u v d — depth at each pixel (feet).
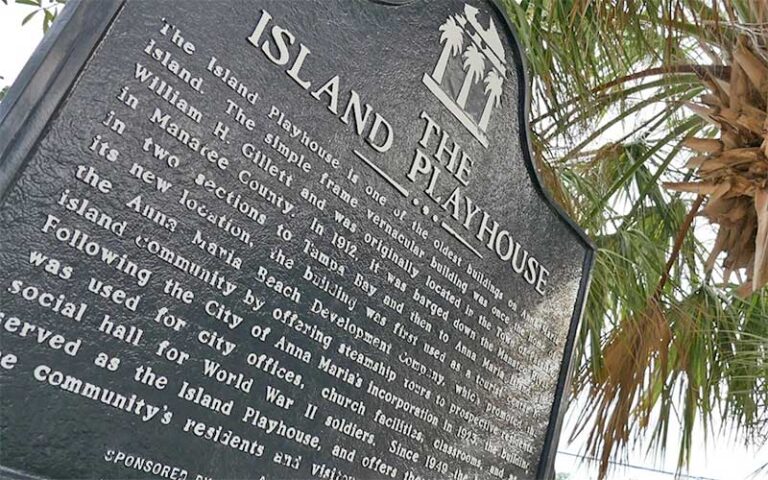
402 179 5.64
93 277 3.64
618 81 9.42
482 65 6.73
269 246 4.51
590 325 9.71
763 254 7.16
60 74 3.70
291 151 4.78
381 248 5.32
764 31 7.39
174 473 3.78
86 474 3.43
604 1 8.53
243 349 4.23
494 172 6.67
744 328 10.63
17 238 3.42
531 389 6.58
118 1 4.01
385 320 5.22
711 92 7.88
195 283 4.07
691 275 10.69
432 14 6.29
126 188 3.85
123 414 3.63
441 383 5.61
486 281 6.31
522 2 9.28
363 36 5.56
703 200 9.32
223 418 4.06
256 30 4.71
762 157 7.32
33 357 3.35
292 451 4.40
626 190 11.35
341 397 4.77
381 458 4.98
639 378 9.25
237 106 4.50
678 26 8.87
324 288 4.81
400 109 5.74
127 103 3.95
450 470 5.55
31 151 3.53
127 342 3.70
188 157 4.17
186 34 4.31
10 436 3.22
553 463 6.59
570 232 7.51
